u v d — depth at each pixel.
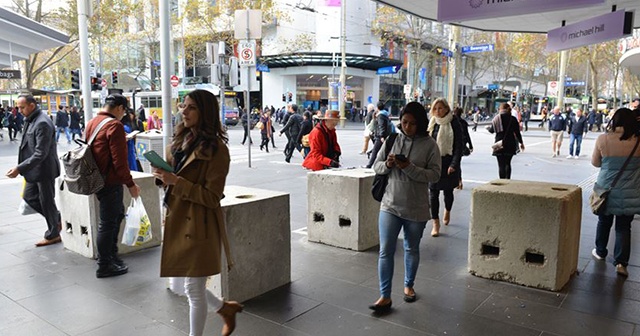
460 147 6.06
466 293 4.23
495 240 4.52
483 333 3.48
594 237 6.11
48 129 5.44
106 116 4.54
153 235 5.64
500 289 4.33
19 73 18.17
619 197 4.52
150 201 5.59
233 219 3.92
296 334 3.48
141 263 5.05
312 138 6.43
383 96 49.41
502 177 8.54
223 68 13.31
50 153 5.55
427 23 40.31
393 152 3.87
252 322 3.68
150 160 2.67
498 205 4.45
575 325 3.60
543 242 4.24
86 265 4.99
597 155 4.75
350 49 41.97
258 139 23.92
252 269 4.13
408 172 3.66
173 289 3.32
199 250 2.83
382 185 3.88
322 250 5.53
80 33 10.85
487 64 56.75
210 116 2.86
